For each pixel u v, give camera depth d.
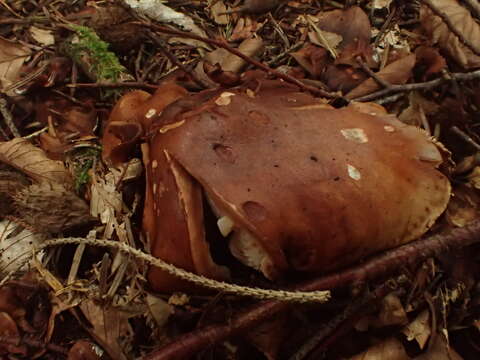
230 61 0.29
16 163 0.25
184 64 0.29
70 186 0.25
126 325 0.22
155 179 0.20
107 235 0.23
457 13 0.30
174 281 0.21
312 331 0.22
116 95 0.27
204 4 0.32
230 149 0.20
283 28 0.32
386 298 0.23
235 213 0.19
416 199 0.21
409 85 0.28
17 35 0.30
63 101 0.28
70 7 0.31
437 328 0.23
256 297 0.19
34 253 0.22
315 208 0.19
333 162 0.20
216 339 0.20
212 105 0.21
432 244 0.21
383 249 0.21
